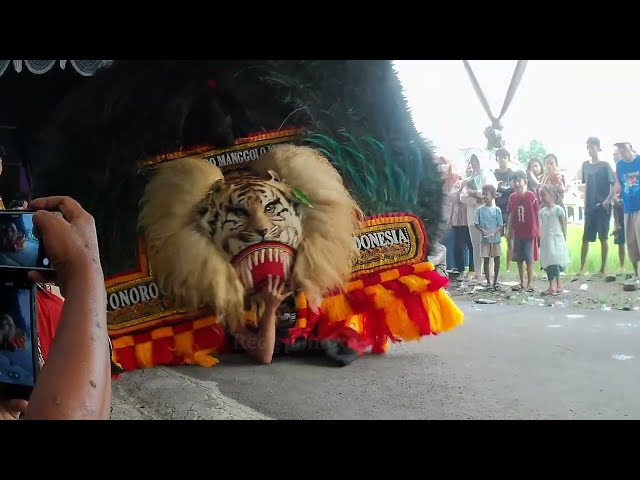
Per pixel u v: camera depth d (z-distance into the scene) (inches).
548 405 107.3
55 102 213.9
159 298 140.8
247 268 134.4
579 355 145.9
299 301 144.2
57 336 28.4
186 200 136.1
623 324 186.7
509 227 277.4
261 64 147.3
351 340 144.1
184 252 134.9
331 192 139.1
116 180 141.9
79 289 29.5
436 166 157.8
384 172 151.3
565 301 236.1
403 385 121.1
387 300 147.4
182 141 144.6
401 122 154.0
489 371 131.5
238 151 146.7
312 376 130.0
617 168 270.1
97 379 27.7
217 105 146.5
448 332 175.8
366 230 149.1
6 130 213.3
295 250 137.5
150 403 110.0
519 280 284.7
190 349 140.9
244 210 133.4
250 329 142.3
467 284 287.4
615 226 280.4
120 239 140.8
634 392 115.0
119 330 139.2
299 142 148.3
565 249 258.2
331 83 149.9
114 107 145.4
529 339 165.0
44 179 145.9
